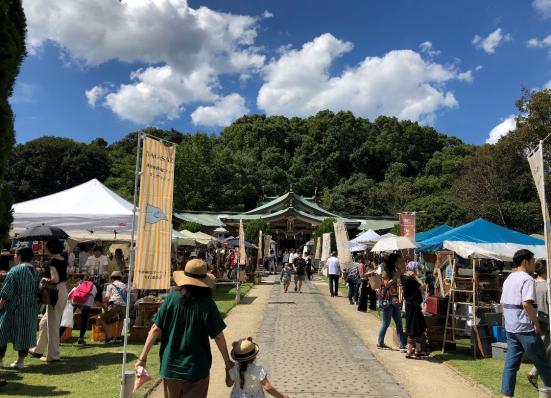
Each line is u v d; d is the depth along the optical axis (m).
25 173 53.44
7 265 13.54
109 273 13.43
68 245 18.03
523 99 34.56
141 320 9.60
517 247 11.03
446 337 9.34
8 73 6.24
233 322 11.97
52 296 7.38
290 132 86.25
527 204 37.44
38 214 12.78
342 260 20.41
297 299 17.75
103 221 13.02
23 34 6.73
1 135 6.14
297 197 54.59
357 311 14.73
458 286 9.98
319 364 7.66
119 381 6.36
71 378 6.49
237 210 60.06
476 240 11.09
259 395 4.07
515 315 5.49
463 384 6.72
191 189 56.94
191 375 3.64
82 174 55.53
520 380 7.00
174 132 75.94
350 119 85.50
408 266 13.98
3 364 7.21
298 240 52.91
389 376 7.00
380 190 67.81
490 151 41.56
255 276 25.36
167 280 6.11
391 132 84.50
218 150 65.12
